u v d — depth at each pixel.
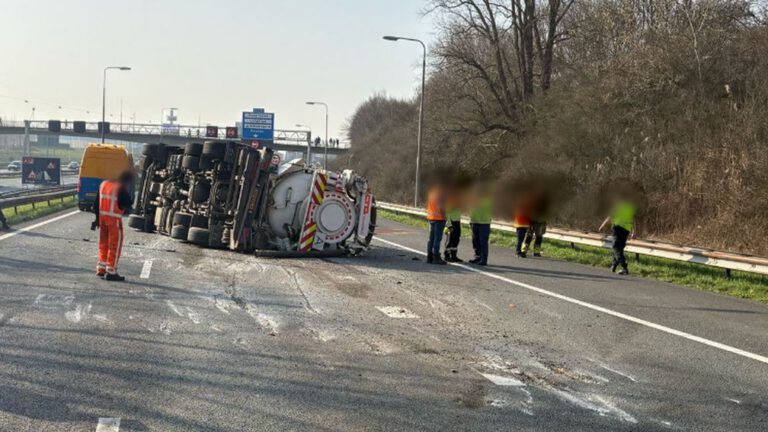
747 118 22.78
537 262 17.09
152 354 7.11
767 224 19.59
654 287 13.29
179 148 19.42
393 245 20.16
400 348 7.75
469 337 8.38
